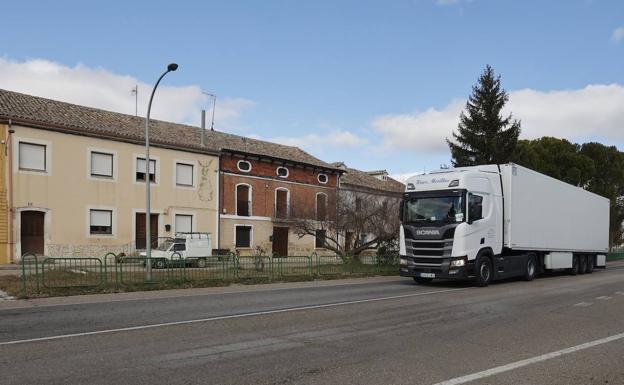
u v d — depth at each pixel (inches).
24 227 975.6
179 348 278.1
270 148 1512.1
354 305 461.1
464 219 624.1
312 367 240.1
